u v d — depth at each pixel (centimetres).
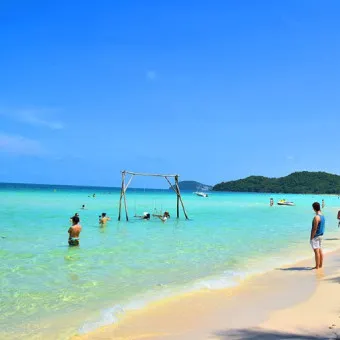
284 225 3172
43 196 8062
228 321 785
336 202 10112
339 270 1314
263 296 976
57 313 848
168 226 2889
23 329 751
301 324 757
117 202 6638
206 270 1320
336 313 823
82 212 4078
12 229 2431
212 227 2856
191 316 821
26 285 1088
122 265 1382
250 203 7888
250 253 1692
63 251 1658
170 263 1434
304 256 1628
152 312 850
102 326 762
